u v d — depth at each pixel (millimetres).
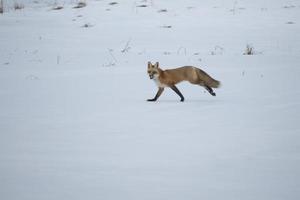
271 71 29297
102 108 20578
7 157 13172
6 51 38594
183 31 44719
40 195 10094
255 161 12258
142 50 38312
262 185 10477
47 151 13758
